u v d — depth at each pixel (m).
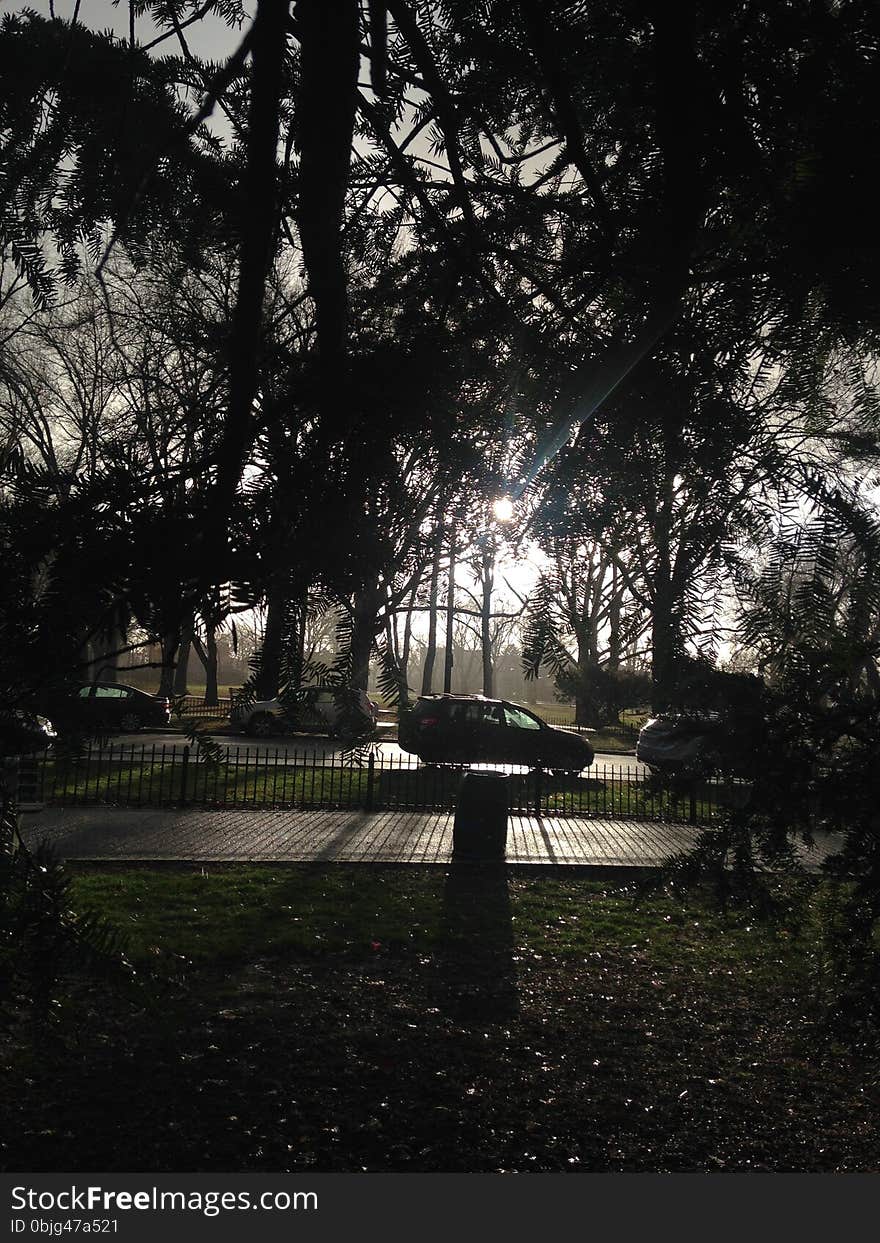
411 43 2.10
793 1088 5.50
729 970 7.69
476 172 2.24
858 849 2.18
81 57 1.63
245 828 13.01
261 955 7.47
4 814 1.30
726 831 2.29
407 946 7.98
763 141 1.71
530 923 8.94
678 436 1.60
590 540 1.60
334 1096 5.13
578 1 1.97
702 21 1.78
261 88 1.58
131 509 1.30
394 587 1.45
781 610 1.50
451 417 1.55
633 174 1.93
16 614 1.24
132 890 9.11
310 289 1.69
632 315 1.78
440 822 14.39
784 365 1.61
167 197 1.71
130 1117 4.76
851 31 1.66
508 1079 5.49
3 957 1.28
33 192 1.61
